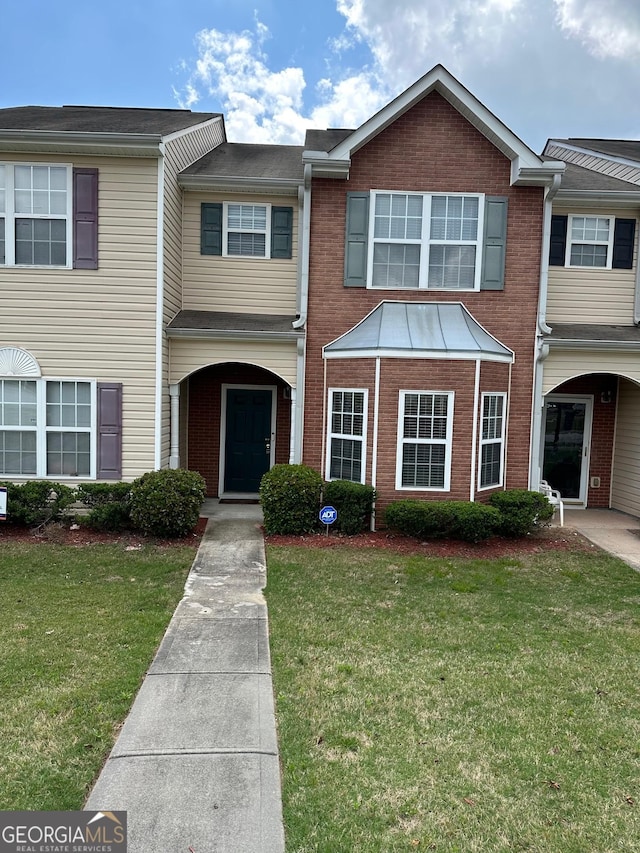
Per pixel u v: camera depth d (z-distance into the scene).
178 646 4.54
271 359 9.09
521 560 7.35
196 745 3.22
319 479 8.38
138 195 8.43
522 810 2.80
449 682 4.08
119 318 8.57
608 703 3.85
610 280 10.03
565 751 3.30
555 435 10.94
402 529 7.91
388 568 6.82
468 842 2.59
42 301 8.49
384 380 8.27
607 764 3.19
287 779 2.97
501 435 8.90
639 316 9.97
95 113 11.39
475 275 9.10
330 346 8.89
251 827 2.63
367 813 2.75
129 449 8.73
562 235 9.95
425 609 5.54
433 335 8.46
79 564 6.68
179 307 9.75
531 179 8.80
